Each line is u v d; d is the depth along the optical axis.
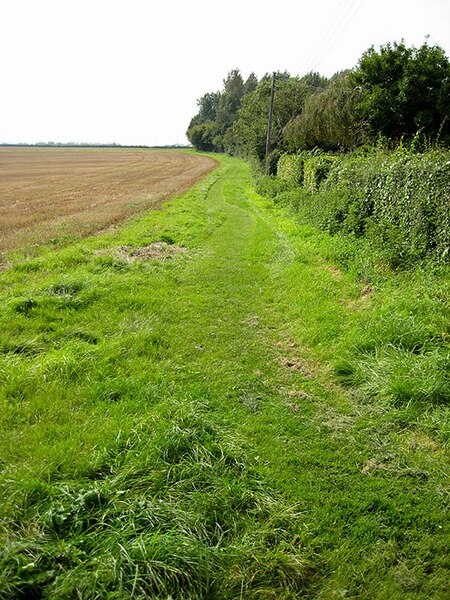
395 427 4.10
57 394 4.26
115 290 7.41
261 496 3.08
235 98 87.50
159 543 2.49
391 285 6.95
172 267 9.23
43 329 5.82
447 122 17.78
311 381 4.98
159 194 23.94
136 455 3.29
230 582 2.49
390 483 3.40
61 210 18.55
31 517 2.69
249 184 31.62
